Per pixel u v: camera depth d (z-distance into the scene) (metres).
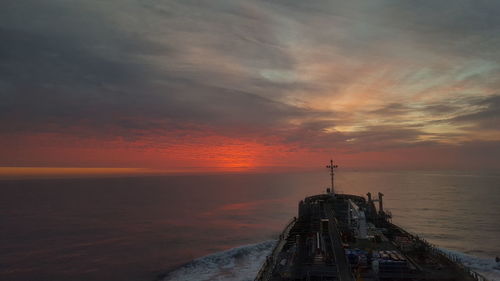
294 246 49.84
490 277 63.44
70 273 75.12
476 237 111.06
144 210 189.75
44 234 122.12
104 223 145.75
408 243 49.47
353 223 62.16
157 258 86.38
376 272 36.72
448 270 37.09
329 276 35.66
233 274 68.25
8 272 76.94
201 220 152.12
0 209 198.88
